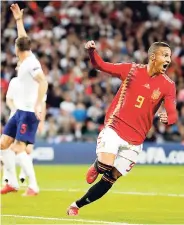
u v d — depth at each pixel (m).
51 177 27.09
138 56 44.44
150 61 14.30
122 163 14.48
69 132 36.72
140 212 16.27
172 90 14.37
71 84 39.41
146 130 14.53
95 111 37.41
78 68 41.50
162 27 47.53
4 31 43.97
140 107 14.30
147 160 34.03
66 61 42.69
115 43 45.06
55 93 38.72
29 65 18.75
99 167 14.27
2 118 35.19
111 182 14.59
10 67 41.53
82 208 17.02
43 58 42.44
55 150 33.78
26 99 19.03
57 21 45.94
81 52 43.44
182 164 34.44
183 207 17.41
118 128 14.35
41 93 18.64
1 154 19.50
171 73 42.81
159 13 48.16
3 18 44.31
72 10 46.75
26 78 18.89
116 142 14.24
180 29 47.94
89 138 36.59
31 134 19.22
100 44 44.69
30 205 17.50
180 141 37.06
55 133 36.22
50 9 46.41
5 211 16.22
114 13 47.44
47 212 16.05
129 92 14.41
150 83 14.29
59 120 36.97
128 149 14.41
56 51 43.34
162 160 34.16
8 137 19.36
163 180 25.81
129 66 14.55
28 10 45.72
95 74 41.44
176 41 46.75
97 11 47.25
